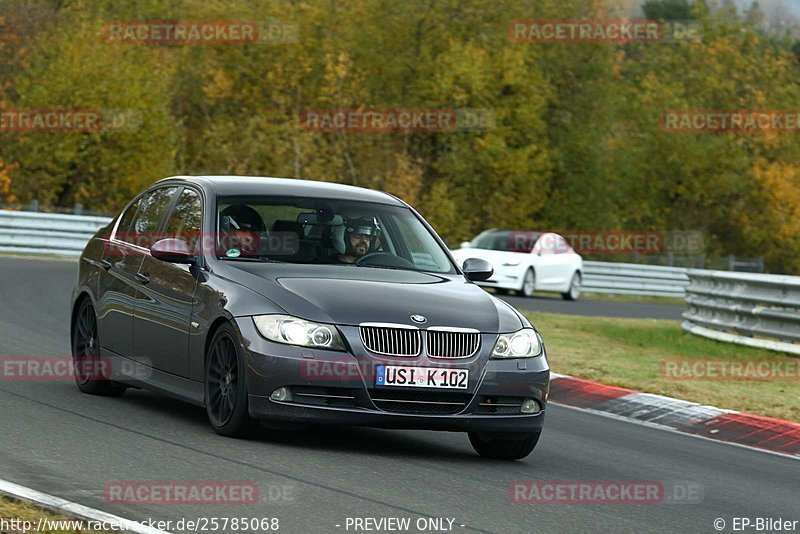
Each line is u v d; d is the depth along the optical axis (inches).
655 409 1403.8
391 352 918.4
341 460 898.7
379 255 1055.0
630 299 4313.5
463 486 848.9
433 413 925.8
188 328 1003.9
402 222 1109.7
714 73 6658.5
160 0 5802.2
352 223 1072.2
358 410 909.2
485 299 1013.8
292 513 714.8
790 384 1657.2
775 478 1047.0
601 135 5679.1
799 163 6550.2
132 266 1122.7
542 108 5398.6
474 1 5221.5
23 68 5305.1
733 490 957.8
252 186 1088.2
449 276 1066.1
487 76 5073.8
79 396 1135.6
